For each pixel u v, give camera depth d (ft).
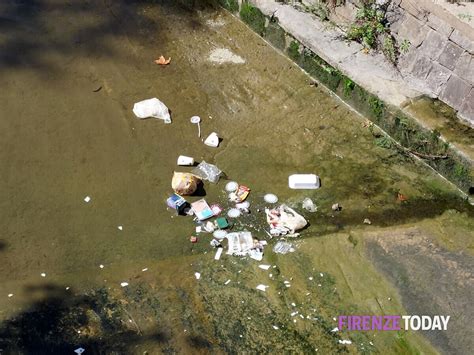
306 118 20.06
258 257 16.42
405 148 19.13
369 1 20.47
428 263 16.39
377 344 14.88
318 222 17.25
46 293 15.46
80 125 19.44
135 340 14.67
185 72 21.43
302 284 15.94
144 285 15.75
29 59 21.36
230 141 19.34
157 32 22.80
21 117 19.52
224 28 23.09
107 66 21.42
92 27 22.74
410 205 17.74
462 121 18.56
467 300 15.65
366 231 17.06
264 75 21.44
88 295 15.49
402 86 19.38
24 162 18.33
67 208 17.31
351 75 19.79
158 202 17.58
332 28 21.29
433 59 19.10
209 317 15.21
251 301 15.55
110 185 17.93
